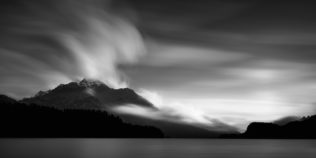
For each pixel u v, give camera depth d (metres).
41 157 110.38
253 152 157.50
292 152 158.50
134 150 161.12
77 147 172.12
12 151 134.75
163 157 121.75
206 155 135.75
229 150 173.75
